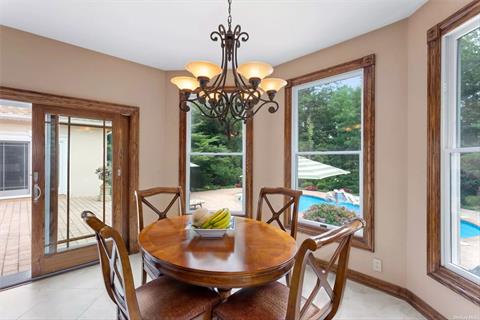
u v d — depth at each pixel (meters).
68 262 2.81
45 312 2.01
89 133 2.97
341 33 2.50
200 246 1.52
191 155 3.63
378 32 2.41
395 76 2.31
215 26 2.37
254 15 2.18
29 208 6.13
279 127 3.28
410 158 2.21
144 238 1.65
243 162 3.54
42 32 2.50
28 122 7.67
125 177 3.30
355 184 2.67
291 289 1.05
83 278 2.60
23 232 4.02
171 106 3.55
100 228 1.09
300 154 3.15
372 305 2.15
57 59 2.68
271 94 1.83
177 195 2.54
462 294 1.68
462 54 1.82
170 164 3.55
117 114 3.17
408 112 2.22
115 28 2.42
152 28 2.42
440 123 1.94
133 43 2.74
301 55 3.01
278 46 2.77
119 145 3.20
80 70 2.83
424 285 2.05
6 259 2.99
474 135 1.74
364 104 2.51
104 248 1.37
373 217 2.45
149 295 1.43
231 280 1.21
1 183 7.23
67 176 2.84
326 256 2.83
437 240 1.95
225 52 1.78
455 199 1.87
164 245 1.53
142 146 3.34
